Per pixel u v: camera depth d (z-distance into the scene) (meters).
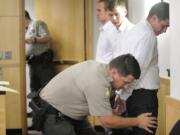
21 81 4.75
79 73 2.53
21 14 4.67
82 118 2.70
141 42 2.68
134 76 2.32
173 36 2.68
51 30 5.57
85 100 2.53
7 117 4.77
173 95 2.72
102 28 3.47
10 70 4.72
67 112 2.60
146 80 2.76
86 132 2.81
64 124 2.60
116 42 3.32
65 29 5.52
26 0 5.83
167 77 3.33
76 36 5.47
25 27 5.16
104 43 3.43
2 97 2.66
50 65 5.52
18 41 4.70
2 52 4.70
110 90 2.43
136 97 2.78
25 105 4.80
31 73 5.52
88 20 5.36
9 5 4.65
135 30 2.73
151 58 2.74
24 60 4.76
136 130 2.74
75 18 5.45
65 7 5.49
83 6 5.39
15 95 4.75
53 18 5.56
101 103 2.40
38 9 5.59
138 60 2.66
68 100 2.56
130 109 2.80
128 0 4.62
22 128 4.80
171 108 2.70
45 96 2.65
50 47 5.58
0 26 4.67
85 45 5.43
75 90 2.52
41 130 2.69
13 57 4.71
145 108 2.77
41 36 5.43
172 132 2.20
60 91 2.58
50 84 2.68
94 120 4.63
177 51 2.63
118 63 2.34
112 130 2.98
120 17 3.37
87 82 2.45
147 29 2.72
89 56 5.39
